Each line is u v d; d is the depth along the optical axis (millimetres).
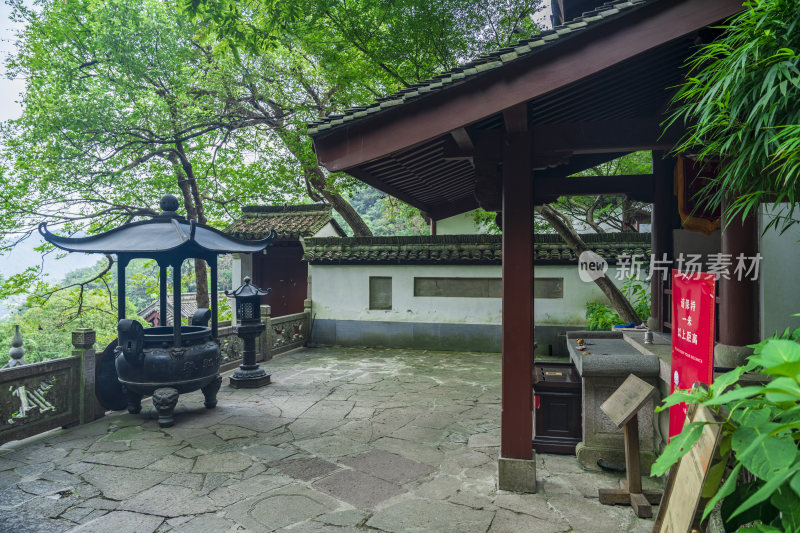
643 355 3838
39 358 16062
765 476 1049
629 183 5348
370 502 3230
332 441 4445
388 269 9969
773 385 1017
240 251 5617
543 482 3537
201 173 11508
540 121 3967
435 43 7816
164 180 10164
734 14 2650
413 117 3141
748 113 2078
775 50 1881
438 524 2932
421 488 3453
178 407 5586
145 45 8688
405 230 24438
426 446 4320
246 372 6602
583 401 3855
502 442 3463
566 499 3260
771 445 1100
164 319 6359
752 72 1949
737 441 1218
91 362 5035
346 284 10211
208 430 4750
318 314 10359
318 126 3260
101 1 8594
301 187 11672
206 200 11883
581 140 3484
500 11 7723
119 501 3246
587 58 2852
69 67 8555
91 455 4082
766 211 2936
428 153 4102
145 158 10383
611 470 3721
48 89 8719
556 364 4855
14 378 4266
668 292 5023
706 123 2336
